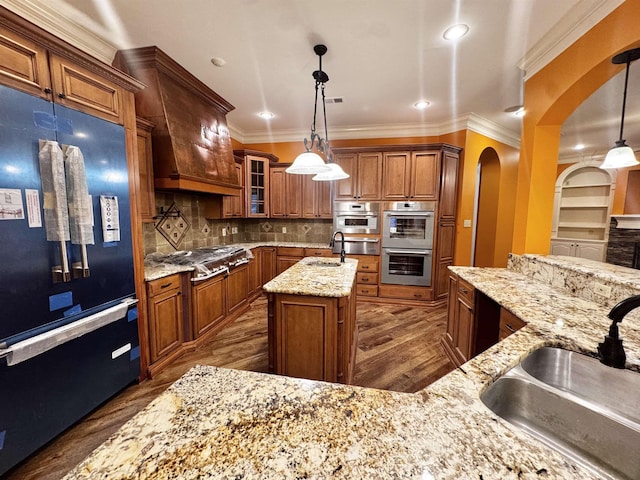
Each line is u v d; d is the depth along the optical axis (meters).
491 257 4.55
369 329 3.12
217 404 0.68
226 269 3.09
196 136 2.77
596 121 3.93
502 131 4.23
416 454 0.53
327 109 3.59
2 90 1.25
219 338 2.91
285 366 1.91
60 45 1.46
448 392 0.76
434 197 3.76
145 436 0.57
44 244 1.43
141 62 2.33
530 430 0.94
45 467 1.44
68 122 1.53
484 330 2.06
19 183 1.33
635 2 1.51
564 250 6.16
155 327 2.23
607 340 0.85
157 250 2.96
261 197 4.51
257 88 3.01
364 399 0.71
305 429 0.60
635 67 2.37
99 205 1.72
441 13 1.86
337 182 4.03
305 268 2.54
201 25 2.01
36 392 1.44
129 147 1.95
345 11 1.85
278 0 1.76
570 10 1.81
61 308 1.53
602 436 0.88
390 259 3.97
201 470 0.49
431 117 3.88
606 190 5.77
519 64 2.45
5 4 1.68
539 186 2.36
